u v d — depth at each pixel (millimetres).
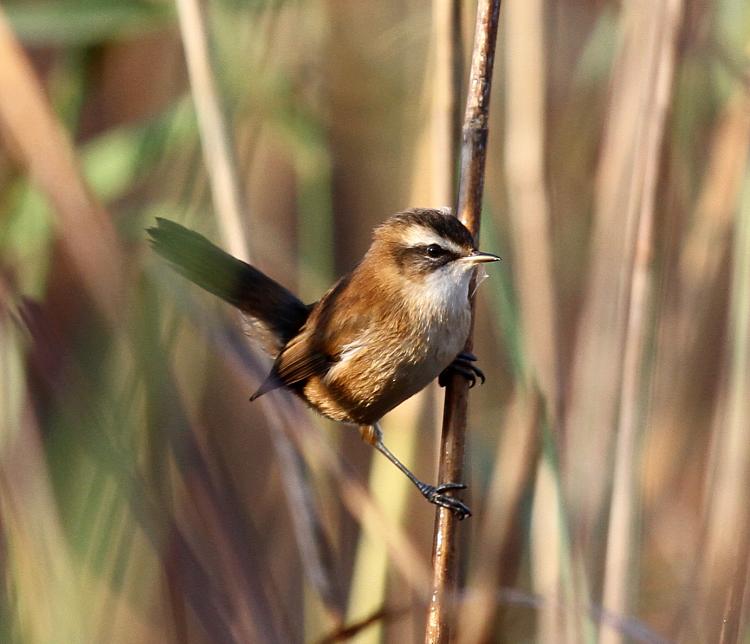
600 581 9648
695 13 9836
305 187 11320
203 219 11195
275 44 11406
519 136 9984
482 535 9672
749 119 10188
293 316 9453
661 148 8961
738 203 10211
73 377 5941
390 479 10359
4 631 7445
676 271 10695
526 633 10164
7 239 10742
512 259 10531
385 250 8656
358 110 12773
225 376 11766
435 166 8594
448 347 8289
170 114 10688
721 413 9500
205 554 6113
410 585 9602
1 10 9391
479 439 10805
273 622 6062
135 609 10008
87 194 8891
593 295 10500
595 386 10234
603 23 11922
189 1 9398
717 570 8977
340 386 8969
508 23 10055
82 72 11117
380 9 12641
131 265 9117
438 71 8508
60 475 9734
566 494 9336
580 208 12484
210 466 6141
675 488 11039
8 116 9062
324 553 9008
